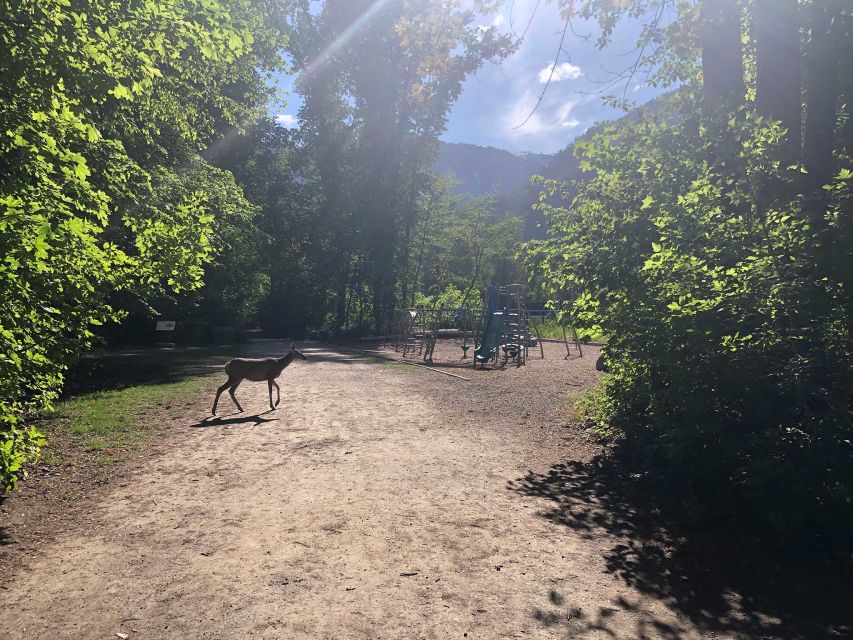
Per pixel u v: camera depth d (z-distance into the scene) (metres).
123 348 28.02
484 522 4.88
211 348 28.39
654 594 3.62
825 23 6.14
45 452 7.08
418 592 3.65
